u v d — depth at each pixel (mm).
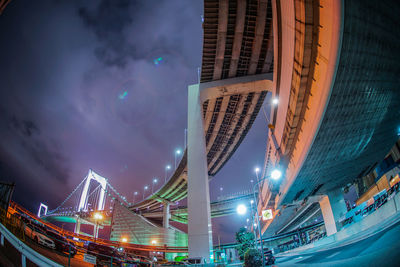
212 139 70312
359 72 17375
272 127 34438
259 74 46594
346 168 34188
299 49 19750
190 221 36406
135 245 54781
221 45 40938
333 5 14078
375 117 24312
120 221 75812
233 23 38281
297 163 28609
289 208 54750
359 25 14602
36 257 12938
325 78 17422
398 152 34406
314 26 17781
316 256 23031
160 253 52000
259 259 21594
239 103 56219
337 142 25000
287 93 25156
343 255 16391
